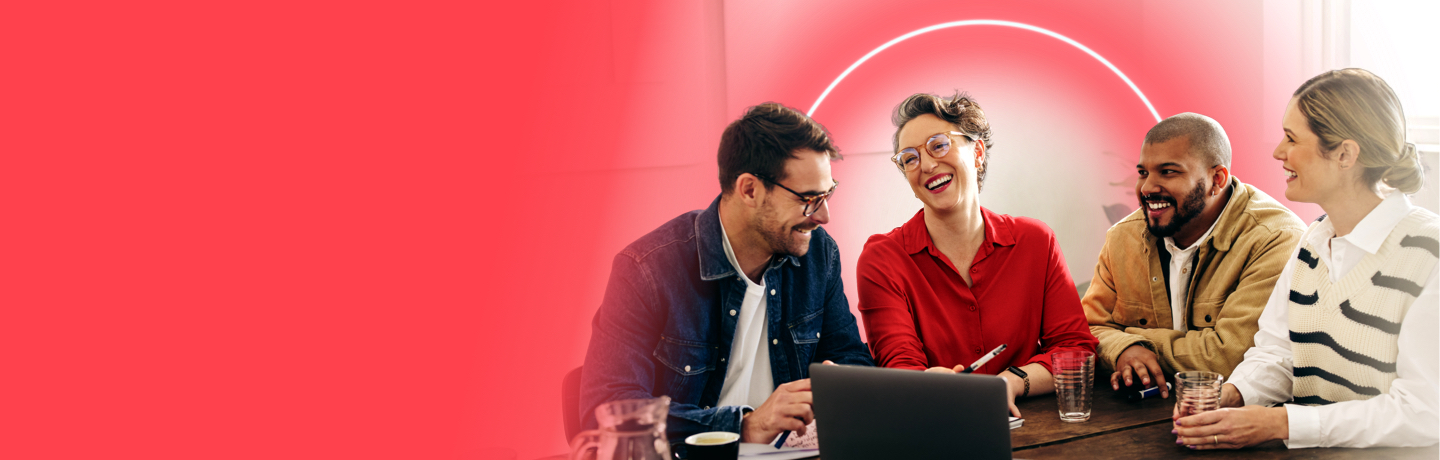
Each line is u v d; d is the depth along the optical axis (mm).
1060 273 2211
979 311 2180
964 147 2113
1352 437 1562
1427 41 3414
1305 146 1674
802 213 1790
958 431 1281
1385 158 1602
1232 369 2115
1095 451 1623
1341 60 3711
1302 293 1811
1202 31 4059
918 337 2191
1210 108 4086
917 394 1312
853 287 3506
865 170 3514
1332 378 1748
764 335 1999
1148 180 2248
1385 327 1646
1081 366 1802
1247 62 3965
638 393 1786
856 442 1382
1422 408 1546
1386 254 1650
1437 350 1568
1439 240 1589
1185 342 2189
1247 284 2152
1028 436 1728
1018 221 2221
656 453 1256
